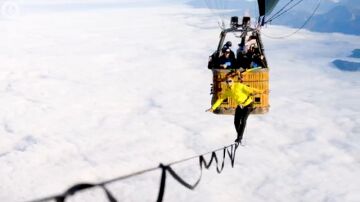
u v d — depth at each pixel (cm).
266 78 981
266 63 986
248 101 943
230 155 871
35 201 245
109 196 280
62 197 250
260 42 1016
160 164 366
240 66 1016
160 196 354
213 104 1000
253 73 970
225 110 991
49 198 250
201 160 574
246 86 943
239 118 945
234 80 974
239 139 930
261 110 980
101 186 277
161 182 358
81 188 260
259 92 946
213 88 1001
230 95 949
